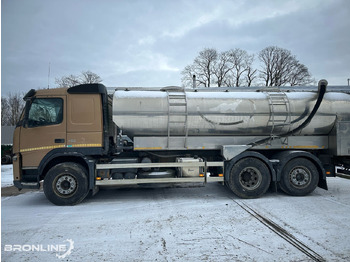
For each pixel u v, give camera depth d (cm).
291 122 590
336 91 662
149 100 567
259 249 327
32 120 536
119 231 394
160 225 416
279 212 473
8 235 386
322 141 615
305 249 326
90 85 545
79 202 545
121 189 696
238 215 459
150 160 586
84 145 541
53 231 399
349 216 448
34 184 534
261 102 589
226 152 562
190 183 765
